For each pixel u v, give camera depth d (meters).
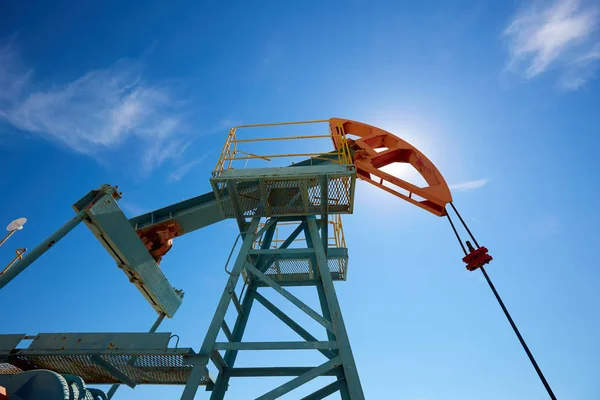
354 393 6.51
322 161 11.00
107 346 7.30
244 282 9.83
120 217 9.30
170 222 11.11
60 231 8.07
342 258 10.88
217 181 8.98
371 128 11.97
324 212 9.60
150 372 7.98
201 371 6.94
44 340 7.50
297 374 8.31
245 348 7.24
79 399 6.13
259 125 10.48
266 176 8.76
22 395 5.70
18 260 8.11
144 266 9.99
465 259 8.70
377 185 10.97
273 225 10.30
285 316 9.09
